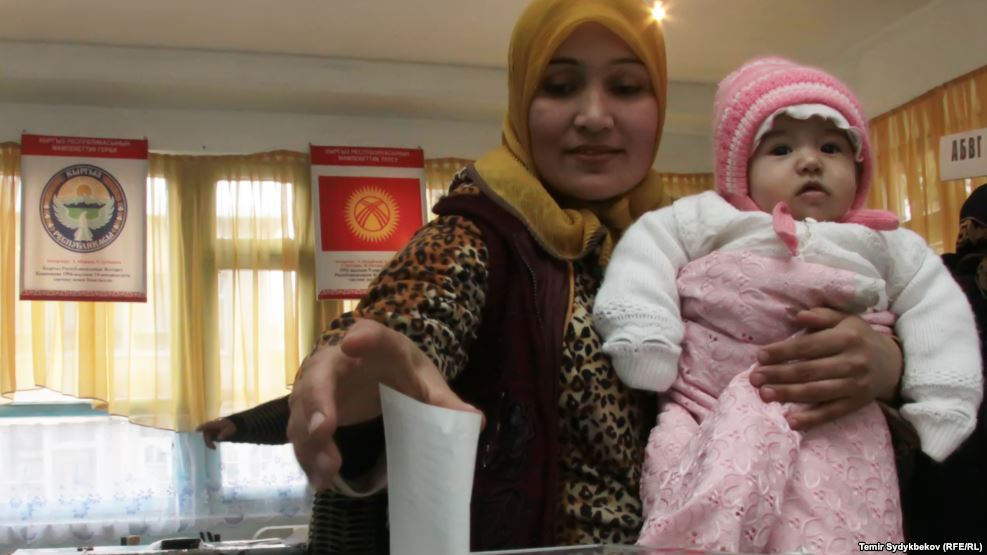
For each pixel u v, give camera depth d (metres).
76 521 4.59
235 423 1.20
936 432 1.03
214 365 4.82
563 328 1.01
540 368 0.98
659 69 1.17
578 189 1.13
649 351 1.00
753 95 1.16
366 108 5.18
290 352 4.92
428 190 5.27
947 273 1.15
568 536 0.95
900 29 4.59
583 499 0.97
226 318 4.90
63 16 4.22
